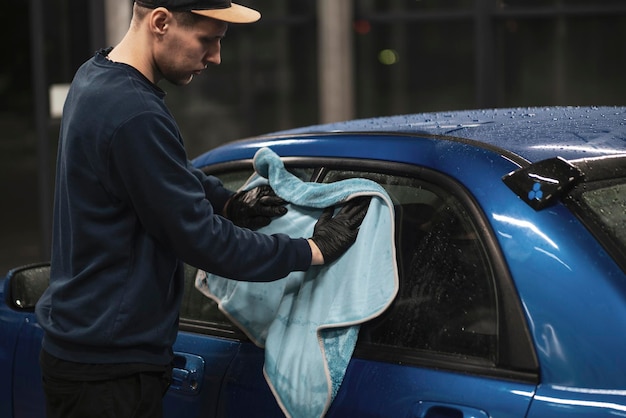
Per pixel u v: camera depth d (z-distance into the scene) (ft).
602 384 7.09
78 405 8.80
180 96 36.58
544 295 7.45
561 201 7.76
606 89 35.37
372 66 37.65
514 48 36.14
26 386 11.31
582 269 7.42
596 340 7.20
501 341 7.54
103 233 8.61
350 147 9.33
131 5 33.09
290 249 8.71
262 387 8.99
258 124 37.50
